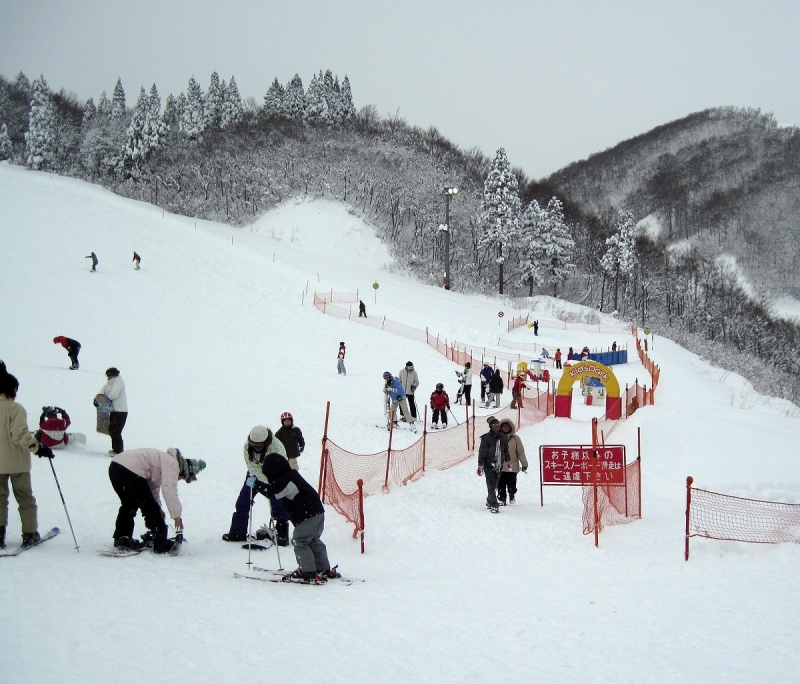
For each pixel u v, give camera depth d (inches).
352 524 421.7
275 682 178.1
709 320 3973.9
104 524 347.6
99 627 203.2
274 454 300.5
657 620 253.0
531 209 3206.2
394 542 398.0
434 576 331.6
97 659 180.5
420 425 816.9
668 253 4763.8
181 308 1437.0
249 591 269.7
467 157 4852.4
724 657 216.5
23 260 1502.2
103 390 496.4
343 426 757.3
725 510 446.3
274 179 3853.3
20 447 281.4
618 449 482.3
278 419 751.7
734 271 5748.0
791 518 421.1
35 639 187.5
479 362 1405.0
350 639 218.4
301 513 297.0
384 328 1519.4
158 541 310.0
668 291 3993.6
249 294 1604.3
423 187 3873.0
